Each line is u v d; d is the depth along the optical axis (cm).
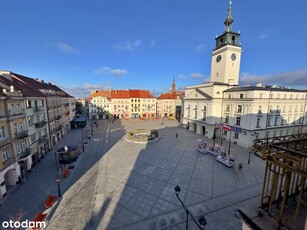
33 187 1884
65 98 4728
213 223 1337
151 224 1334
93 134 4622
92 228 1296
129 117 8588
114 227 1305
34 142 2555
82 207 1541
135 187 1875
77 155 2834
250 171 2305
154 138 4003
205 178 2086
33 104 2666
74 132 4884
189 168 2380
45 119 3061
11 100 1973
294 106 3841
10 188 1858
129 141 3856
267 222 736
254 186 1905
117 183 1966
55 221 1366
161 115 9500
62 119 4272
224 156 2764
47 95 3275
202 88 4491
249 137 3397
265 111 3447
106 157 2819
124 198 1675
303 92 3897
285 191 685
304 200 838
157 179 2056
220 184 1944
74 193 1767
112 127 5800
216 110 4112
